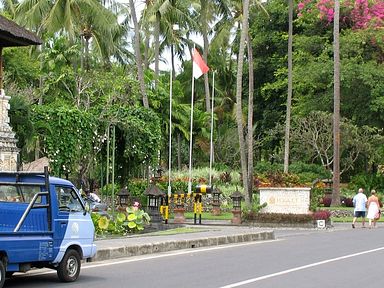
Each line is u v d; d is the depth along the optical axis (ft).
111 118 105.70
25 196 41.34
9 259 37.42
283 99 191.93
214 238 71.36
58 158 92.79
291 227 103.76
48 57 140.97
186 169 175.52
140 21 177.88
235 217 106.22
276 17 187.62
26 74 140.87
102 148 109.29
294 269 49.98
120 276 45.37
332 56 169.89
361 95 161.79
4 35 68.90
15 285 40.98
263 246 70.85
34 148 93.20
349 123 160.15
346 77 152.56
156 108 166.50
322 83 164.14
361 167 178.81
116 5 162.40
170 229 85.87
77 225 43.21
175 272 47.67
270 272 48.08
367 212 109.19
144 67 176.04
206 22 170.30
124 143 111.55
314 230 99.19
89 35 142.51
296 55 176.45
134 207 82.79
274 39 189.06
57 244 41.19
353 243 74.54
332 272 48.42
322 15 165.37
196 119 177.27
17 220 38.70
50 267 42.16
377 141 161.79
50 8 130.82
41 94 124.36
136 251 59.72
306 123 166.50
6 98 72.54
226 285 41.29
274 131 180.45
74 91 138.62
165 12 143.74
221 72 213.05
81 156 100.27
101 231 74.08
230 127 210.38
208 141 195.42
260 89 197.98
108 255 56.24
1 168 70.03
